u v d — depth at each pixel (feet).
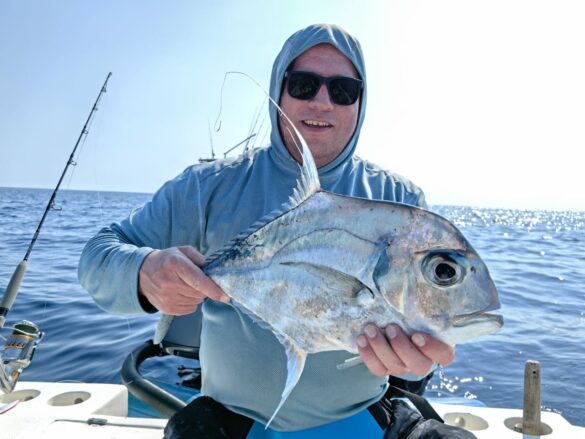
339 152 2.33
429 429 1.96
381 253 1.58
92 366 5.33
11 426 2.63
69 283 10.18
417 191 2.41
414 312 1.53
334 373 1.99
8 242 18.67
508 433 2.81
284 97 2.33
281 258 1.75
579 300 10.96
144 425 2.60
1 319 3.40
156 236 2.21
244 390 2.03
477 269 1.51
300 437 2.02
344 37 2.30
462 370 6.15
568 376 5.98
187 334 3.61
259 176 2.28
